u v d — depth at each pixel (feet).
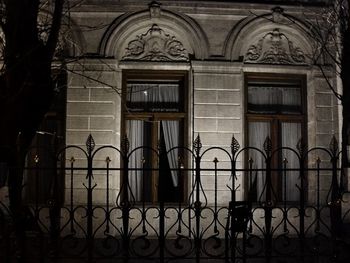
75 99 33.88
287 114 36.17
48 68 22.35
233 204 20.30
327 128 35.19
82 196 33.19
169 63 34.68
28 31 22.03
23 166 21.02
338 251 21.25
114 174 33.78
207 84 34.35
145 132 35.55
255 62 35.37
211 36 34.78
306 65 35.70
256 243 29.78
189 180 34.30
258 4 34.91
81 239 31.22
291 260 23.57
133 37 34.99
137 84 35.60
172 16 34.50
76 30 34.14
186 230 33.09
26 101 21.68
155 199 34.83
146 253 26.81
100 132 33.83
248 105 36.04
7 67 21.75
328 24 33.24
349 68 25.30
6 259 19.72
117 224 33.22
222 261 24.40
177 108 35.58
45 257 21.47
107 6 34.27
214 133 34.12
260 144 35.94
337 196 21.36
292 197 35.96
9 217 21.62
